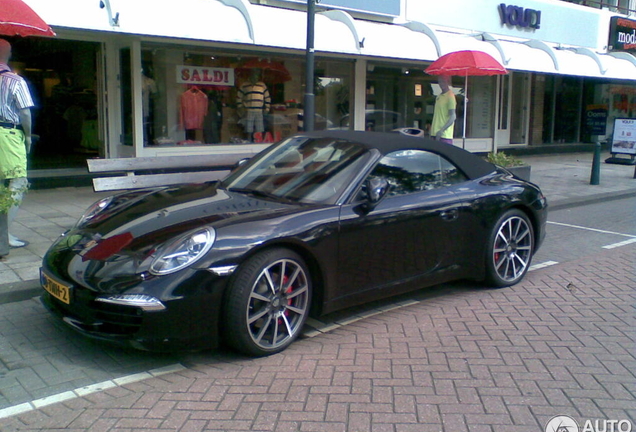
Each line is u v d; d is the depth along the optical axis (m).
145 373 3.94
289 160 5.24
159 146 10.98
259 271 4.00
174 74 11.11
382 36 12.40
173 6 9.48
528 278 6.24
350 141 5.18
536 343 4.48
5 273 5.56
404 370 4.00
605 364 4.12
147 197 4.98
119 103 11.00
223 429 3.26
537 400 3.61
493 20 16.77
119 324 3.75
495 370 4.01
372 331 4.72
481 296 5.61
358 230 4.52
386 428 3.28
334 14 12.20
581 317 5.06
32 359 4.11
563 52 16.80
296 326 4.32
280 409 3.48
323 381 3.83
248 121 12.24
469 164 5.64
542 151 19.66
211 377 3.89
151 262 3.82
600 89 21.78
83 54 12.43
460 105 16.72
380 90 14.73
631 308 5.30
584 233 8.72
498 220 5.58
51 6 8.22
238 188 5.09
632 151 16.64
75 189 10.40
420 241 4.97
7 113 5.92
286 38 10.63
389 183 4.72
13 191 5.80
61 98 13.21
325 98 13.66
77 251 4.19
